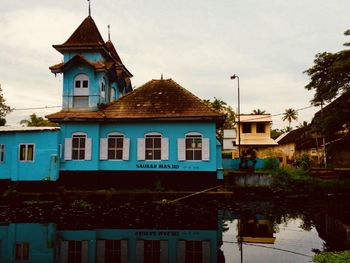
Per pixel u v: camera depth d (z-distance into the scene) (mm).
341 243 10094
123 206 16406
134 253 9352
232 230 11984
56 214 14469
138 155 19641
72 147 19969
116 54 26766
